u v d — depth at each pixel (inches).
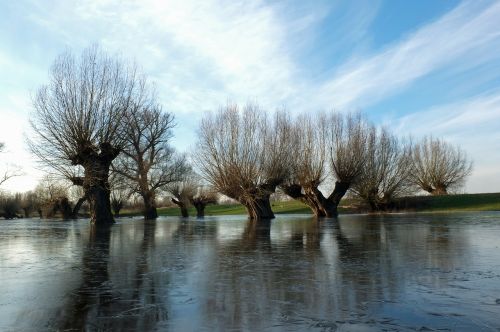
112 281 345.7
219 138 1621.6
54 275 374.9
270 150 1640.0
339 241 679.7
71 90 1302.9
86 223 1785.2
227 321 232.7
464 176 3368.6
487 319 231.6
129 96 1429.6
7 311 255.3
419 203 2541.8
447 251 517.0
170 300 280.5
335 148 1935.3
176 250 570.6
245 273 379.2
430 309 251.8
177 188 2682.1
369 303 267.3
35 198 3449.8
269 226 1183.6
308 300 277.3
